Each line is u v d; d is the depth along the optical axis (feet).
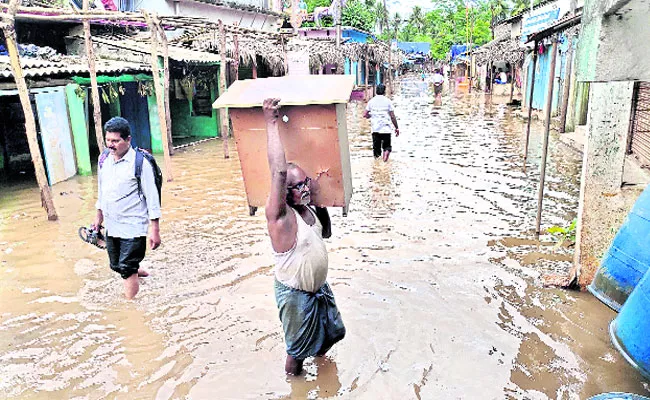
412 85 161.38
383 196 29.48
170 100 56.90
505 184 31.65
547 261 19.86
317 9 114.11
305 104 11.71
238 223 25.61
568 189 30.25
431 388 12.84
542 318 15.80
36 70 32.81
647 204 13.79
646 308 11.16
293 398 12.65
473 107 85.35
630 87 15.76
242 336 15.38
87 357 14.49
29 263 21.16
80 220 26.96
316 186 12.61
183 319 16.42
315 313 12.78
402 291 17.78
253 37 54.70
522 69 87.92
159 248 22.38
